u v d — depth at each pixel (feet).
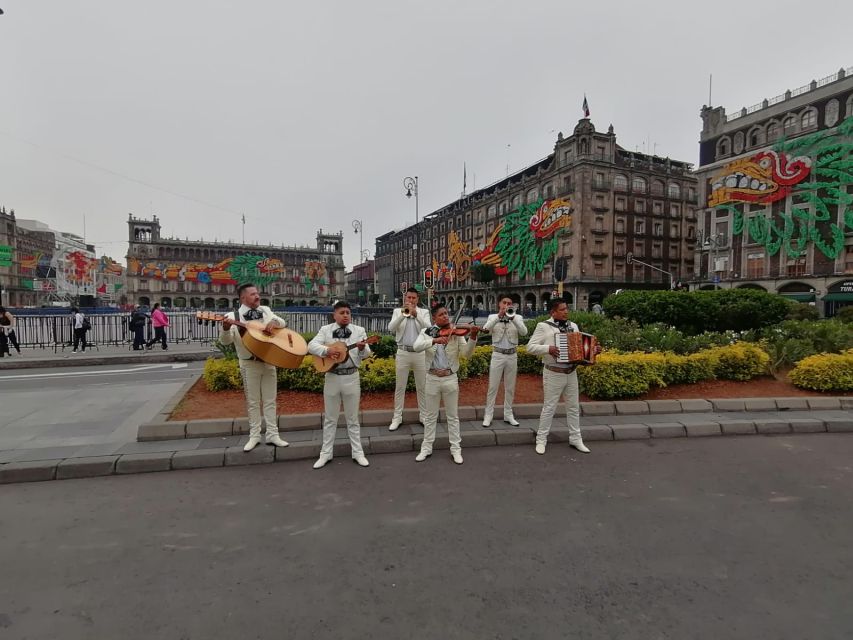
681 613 8.21
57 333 53.78
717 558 10.02
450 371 16.08
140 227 305.32
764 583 9.12
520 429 18.61
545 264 180.14
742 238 137.28
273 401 16.78
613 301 36.78
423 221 286.46
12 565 9.74
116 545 10.59
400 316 18.51
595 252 164.04
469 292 233.76
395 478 14.60
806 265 122.42
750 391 24.14
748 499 13.05
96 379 31.96
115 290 357.20
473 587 8.98
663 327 32.12
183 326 57.72
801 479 14.55
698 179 151.53
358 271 426.51
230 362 23.73
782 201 127.54
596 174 164.76
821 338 30.01
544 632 7.73
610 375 22.27
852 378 23.41
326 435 15.71
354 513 12.17
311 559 9.99
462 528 11.34
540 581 9.18
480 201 222.48
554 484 14.12
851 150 112.27
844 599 8.61
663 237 177.17
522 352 27.07
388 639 7.54
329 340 15.74
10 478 14.29
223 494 13.41
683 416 20.94
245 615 8.17
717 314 32.24
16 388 28.14
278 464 15.89
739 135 139.54
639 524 11.55
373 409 20.65
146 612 8.27
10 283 252.83
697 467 15.58
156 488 13.85
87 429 18.69
